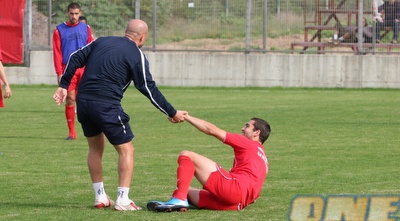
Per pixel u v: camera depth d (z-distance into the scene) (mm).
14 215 13914
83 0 50281
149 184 17375
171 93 45469
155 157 21547
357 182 17453
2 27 49656
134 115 33406
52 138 25953
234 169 14359
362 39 49594
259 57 49531
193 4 51031
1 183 17484
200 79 50219
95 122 14320
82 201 15398
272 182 17531
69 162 20672
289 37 50469
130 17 50656
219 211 14125
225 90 47781
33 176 18438
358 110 35250
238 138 14312
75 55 14633
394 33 49375
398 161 20781
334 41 49938
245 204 14297
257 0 50469
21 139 25625
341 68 48812
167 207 13938
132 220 13398
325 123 30047
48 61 50375
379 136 26188
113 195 16219
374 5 49344
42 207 14727
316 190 16453
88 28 26469
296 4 50281
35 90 46844
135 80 14398
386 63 48406
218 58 49875
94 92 14289
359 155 21875
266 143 24438
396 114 33438
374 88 48531
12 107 36719
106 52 14398
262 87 49438
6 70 50438
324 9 49938
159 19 51031
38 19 50531
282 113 33906
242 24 50688
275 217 13672
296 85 49375
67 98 25359
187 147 23641
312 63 49031
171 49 50594
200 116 32625
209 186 13961
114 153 22516
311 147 23531
